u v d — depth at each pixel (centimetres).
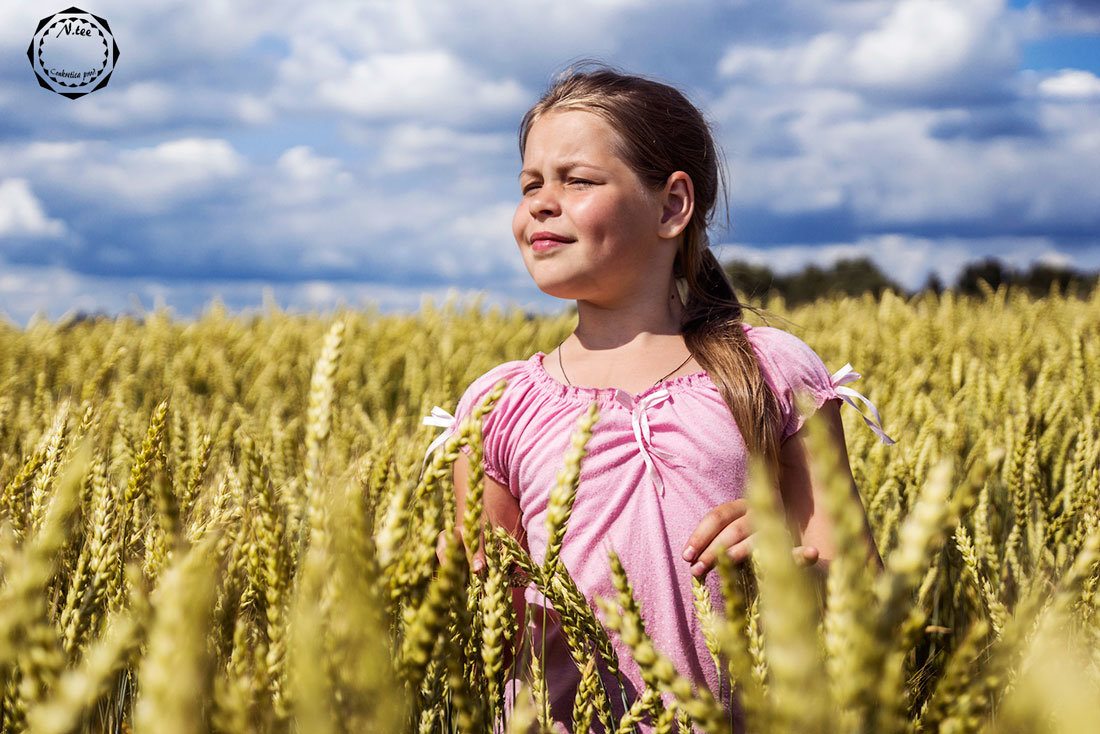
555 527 101
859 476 263
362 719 58
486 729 100
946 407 345
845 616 47
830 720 42
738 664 59
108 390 369
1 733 78
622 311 202
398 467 157
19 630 62
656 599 170
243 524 116
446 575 68
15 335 626
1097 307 741
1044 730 48
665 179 201
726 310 211
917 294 1058
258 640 104
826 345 626
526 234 202
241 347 694
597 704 115
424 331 793
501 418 197
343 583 63
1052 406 275
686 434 179
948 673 66
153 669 46
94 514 120
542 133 201
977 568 139
